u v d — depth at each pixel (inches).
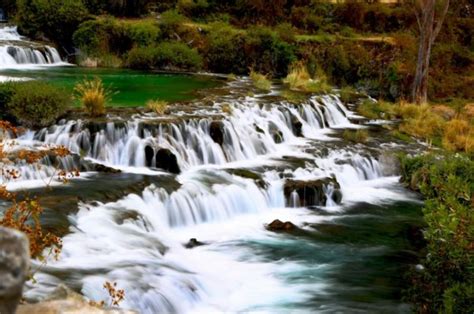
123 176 530.0
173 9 1363.2
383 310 382.6
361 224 545.0
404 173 676.7
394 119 915.4
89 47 1165.1
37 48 1099.3
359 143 759.7
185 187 525.0
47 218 405.4
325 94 916.6
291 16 1384.1
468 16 1510.8
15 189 468.1
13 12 1318.9
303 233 512.1
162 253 419.5
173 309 356.5
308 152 697.0
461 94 1192.8
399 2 1499.8
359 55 1194.0
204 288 388.2
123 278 356.8
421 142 807.1
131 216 449.1
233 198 541.0
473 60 1325.0
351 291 407.8
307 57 1179.9
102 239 405.7
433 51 1288.1
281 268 439.8
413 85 1095.0
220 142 635.5
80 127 584.4
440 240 333.7
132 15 1348.4
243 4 1400.1
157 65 1137.4
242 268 434.6
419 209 596.7
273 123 733.9
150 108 670.5
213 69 1170.6
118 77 983.0
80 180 507.2
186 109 697.6
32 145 557.3
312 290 407.5
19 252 116.3
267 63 1153.4
